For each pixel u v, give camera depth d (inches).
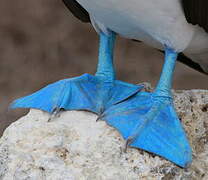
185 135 178.2
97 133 177.9
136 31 179.8
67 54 262.4
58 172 177.2
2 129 203.9
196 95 180.4
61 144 177.6
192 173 177.9
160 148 177.5
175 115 178.7
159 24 178.2
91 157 177.3
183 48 179.2
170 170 177.3
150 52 263.6
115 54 263.1
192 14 177.9
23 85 244.4
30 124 178.7
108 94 179.9
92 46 267.4
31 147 177.9
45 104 179.5
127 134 177.8
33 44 265.3
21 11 275.0
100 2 177.9
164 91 179.0
